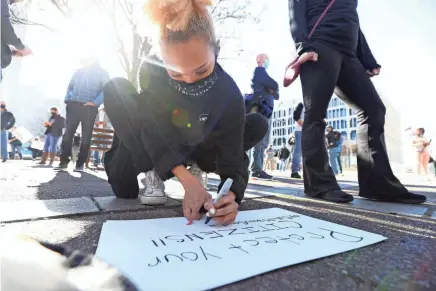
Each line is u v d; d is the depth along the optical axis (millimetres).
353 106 1845
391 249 816
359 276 645
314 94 1747
